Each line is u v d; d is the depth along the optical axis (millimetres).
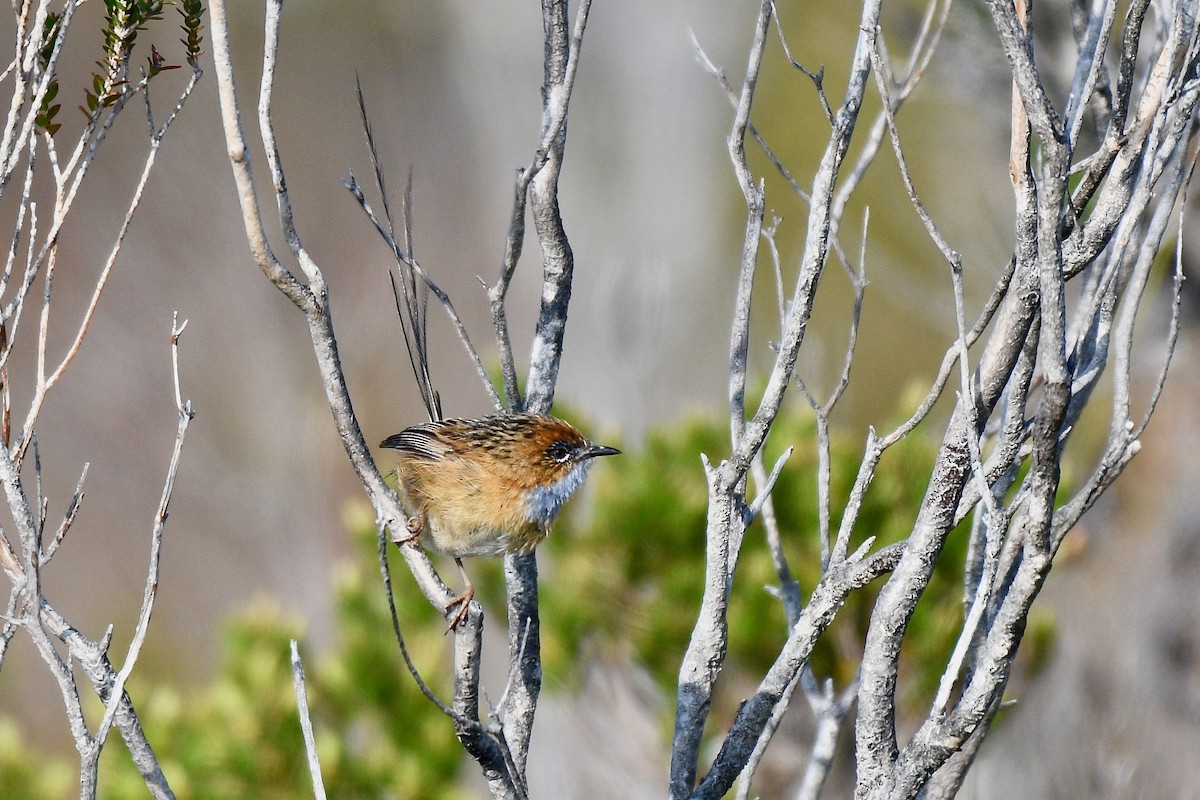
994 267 16656
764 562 10672
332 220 28266
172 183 25547
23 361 26172
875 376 27672
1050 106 4977
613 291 14188
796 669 6473
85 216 25578
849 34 26203
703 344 26469
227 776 10664
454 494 8922
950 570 10453
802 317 6191
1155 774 12594
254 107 29594
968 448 5734
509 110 29516
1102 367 6320
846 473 10945
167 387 25734
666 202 28016
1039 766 12398
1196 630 13953
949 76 15383
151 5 6176
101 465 25859
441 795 10844
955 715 5492
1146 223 7457
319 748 10734
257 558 25234
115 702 5797
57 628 6164
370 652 11352
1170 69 5602
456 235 29578
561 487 9109
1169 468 16281
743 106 6801
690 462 11719
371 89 30250
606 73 28141
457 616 6078
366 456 6242
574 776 13438
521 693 7445
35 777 10758
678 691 6809
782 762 10922
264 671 11078
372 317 27078
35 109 5852
